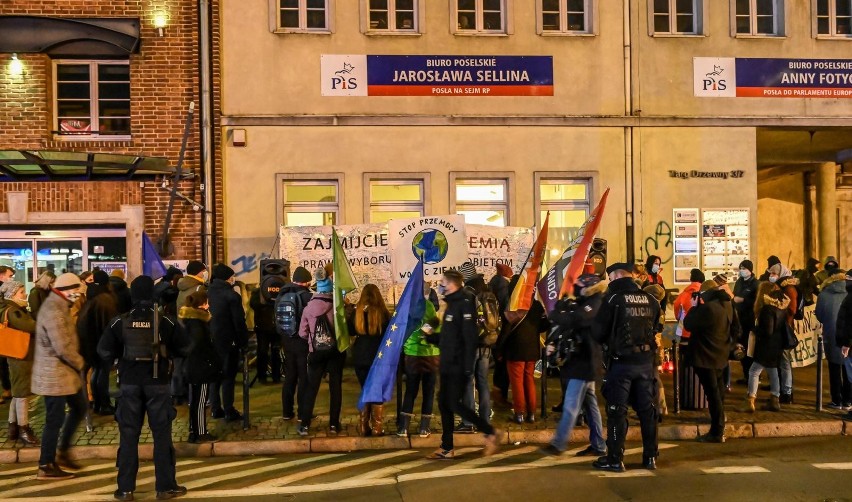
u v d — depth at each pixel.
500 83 13.95
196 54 13.46
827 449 7.92
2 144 13.18
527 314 8.77
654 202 14.17
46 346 7.04
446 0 13.91
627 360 6.95
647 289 8.85
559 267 8.77
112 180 13.27
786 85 14.48
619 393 6.95
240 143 13.46
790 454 7.67
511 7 13.99
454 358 7.39
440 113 13.84
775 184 20.12
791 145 16.66
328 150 13.66
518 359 8.71
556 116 13.97
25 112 13.22
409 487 6.53
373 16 13.92
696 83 14.32
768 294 9.25
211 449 8.03
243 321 8.91
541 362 9.10
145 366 6.40
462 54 13.88
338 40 13.70
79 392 7.25
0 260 13.27
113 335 6.45
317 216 13.83
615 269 7.08
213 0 13.51
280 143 13.59
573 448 8.05
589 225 8.38
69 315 7.11
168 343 6.55
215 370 8.13
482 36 13.91
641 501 6.05
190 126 13.46
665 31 14.44
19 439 8.26
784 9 14.49
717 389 8.22
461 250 10.98
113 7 13.38
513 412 9.07
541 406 9.07
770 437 8.59
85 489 6.74
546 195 14.16
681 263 14.18
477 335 7.52
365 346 8.38
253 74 13.58
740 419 8.91
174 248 13.36
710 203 14.27
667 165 14.22
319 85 13.66
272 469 7.35
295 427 8.71
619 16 14.23
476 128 13.91
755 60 14.44
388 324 8.27
